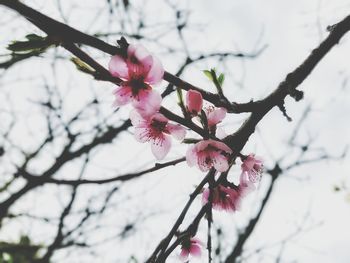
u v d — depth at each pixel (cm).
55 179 28
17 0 25
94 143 90
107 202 98
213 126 32
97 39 27
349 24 38
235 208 36
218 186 36
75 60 28
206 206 33
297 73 36
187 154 32
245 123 33
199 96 30
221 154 32
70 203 89
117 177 30
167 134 34
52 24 25
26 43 26
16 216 86
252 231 106
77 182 28
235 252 104
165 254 31
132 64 29
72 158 88
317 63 36
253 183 36
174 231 31
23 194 79
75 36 26
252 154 36
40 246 91
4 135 96
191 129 31
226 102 32
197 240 37
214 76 32
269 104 34
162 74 30
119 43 28
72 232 94
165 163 31
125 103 30
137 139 34
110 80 28
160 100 30
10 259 92
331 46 37
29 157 94
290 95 35
